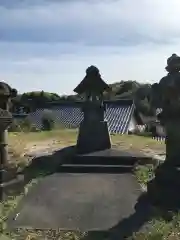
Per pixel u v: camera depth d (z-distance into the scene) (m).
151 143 19.92
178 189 9.98
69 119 33.78
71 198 11.13
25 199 11.02
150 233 8.30
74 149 16.52
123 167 14.26
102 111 16.41
